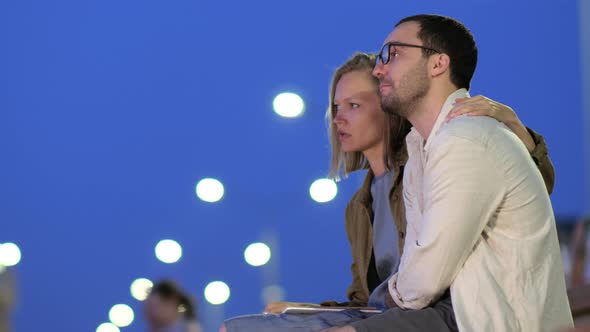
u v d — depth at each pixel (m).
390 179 3.89
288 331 3.30
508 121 3.30
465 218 2.98
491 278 2.99
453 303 2.98
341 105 4.10
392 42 3.44
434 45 3.39
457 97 3.37
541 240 3.06
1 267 3.85
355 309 3.48
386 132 3.96
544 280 3.03
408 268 3.06
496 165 3.04
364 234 3.99
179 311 5.45
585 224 4.70
